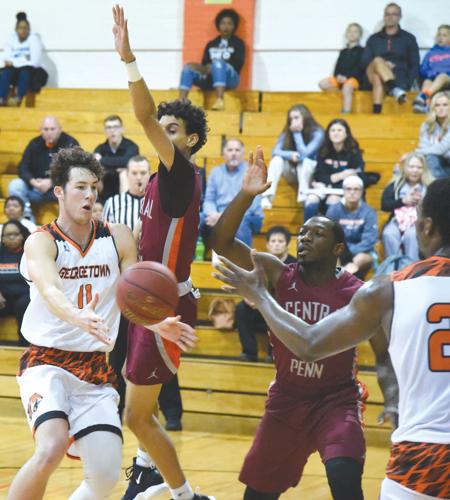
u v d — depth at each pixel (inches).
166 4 506.0
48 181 398.6
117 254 158.4
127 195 276.1
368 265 323.0
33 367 152.4
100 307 156.5
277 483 163.5
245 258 169.2
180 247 170.6
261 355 324.5
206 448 272.1
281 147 391.2
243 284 117.7
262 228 390.9
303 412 159.0
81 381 152.3
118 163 384.8
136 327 175.0
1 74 486.3
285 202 398.9
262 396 310.3
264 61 495.8
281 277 165.3
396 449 109.1
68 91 483.8
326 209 362.0
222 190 367.9
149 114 156.8
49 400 146.7
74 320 138.6
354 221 339.0
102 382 154.5
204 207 364.8
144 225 172.2
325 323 113.1
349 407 158.4
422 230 114.8
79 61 518.0
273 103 464.1
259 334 324.5
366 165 423.8
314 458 266.2
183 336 140.5
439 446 105.3
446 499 105.1
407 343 109.0
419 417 107.7
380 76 442.0
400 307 109.7
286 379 160.6
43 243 151.9
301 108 390.6
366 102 453.1
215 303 329.7
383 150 426.9
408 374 109.0
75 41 517.3
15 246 339.6
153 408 177.5
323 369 157.2
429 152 368.2
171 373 174.6
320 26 490.0
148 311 138.2
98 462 145.6
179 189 164.9
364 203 342.0
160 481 195.0
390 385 153.1
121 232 160.6
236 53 475.8
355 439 152.6
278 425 160.6
